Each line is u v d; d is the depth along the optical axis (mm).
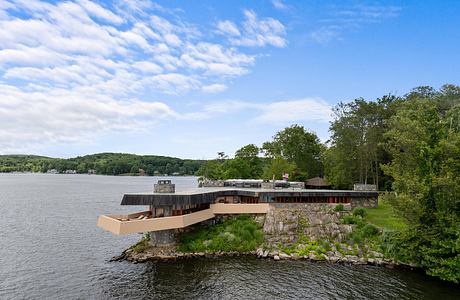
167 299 30547
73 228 61344
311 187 91125
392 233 42625
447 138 37094
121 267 38938
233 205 51000
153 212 44094
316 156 107000
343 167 77188
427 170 37094
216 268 38469
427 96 82000
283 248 44375
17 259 42250
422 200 35781
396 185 39531
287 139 102375
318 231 47469
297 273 37156
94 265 39781
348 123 75125
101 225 40062
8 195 120750
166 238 44219
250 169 102875
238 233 46844
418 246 36688
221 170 107000
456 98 75562
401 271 38000
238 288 33000
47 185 179250
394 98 78750
